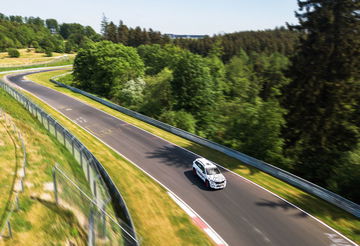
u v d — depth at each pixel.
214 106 45.34
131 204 16.28
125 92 50.25
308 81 26.95
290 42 119.31
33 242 9.50
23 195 11.88
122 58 61.25
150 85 49.53
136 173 20.66
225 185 19.12
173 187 19.00
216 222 15.25
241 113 31.56
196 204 16.98
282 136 28.92
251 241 13.82
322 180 25.92
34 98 43.06
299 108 27.45
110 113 39.06
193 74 45.69
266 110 28.47
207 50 123.31
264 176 21.72
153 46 88.38
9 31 151.50
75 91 53.53
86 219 11.80
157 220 14.97
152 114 44.41
